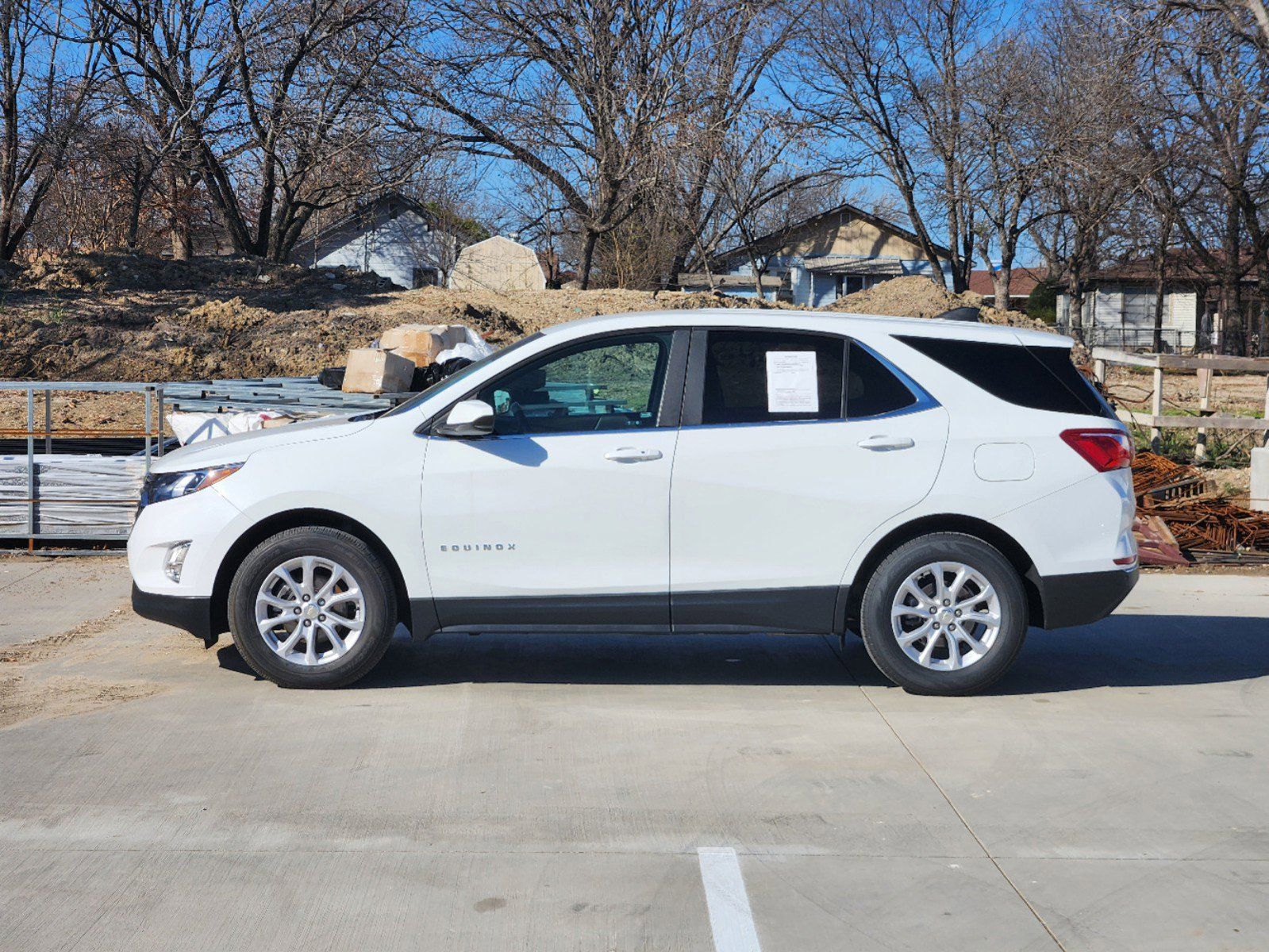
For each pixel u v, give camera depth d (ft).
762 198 126.82
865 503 19.13
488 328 68.13
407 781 15.66
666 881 12.85
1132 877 13.05
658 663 21.97
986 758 16.80
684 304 77.51
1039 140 115.14
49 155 79.15
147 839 13.78
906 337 19.76
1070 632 25.03
